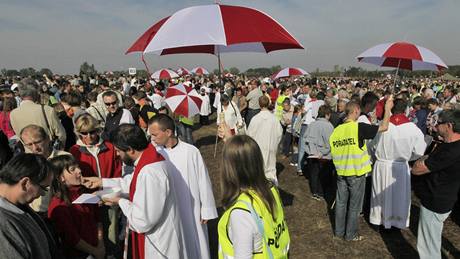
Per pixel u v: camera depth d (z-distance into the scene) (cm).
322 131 611
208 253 350
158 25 321
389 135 464
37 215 215
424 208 339
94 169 358
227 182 194
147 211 254
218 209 593
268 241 185
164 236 274
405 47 455
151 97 1125
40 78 1970
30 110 448
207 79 2614
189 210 333
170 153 334
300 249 472
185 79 2381
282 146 1030
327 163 639
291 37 273
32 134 300
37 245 195
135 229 258
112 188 317
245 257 176
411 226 529
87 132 354
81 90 1291
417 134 455
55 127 467
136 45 340
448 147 309
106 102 566
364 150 451
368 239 492
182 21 263
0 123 603
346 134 446
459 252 450
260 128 571
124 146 270
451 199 322
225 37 244
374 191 499
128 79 2411
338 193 486
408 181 477
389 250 463
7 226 180
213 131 1429
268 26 264
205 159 969
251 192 189
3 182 192
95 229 309
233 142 194
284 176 789
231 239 187
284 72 1848
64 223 274
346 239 488
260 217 182
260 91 1155
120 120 570
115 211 397
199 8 274
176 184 329
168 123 323
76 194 302
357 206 471
